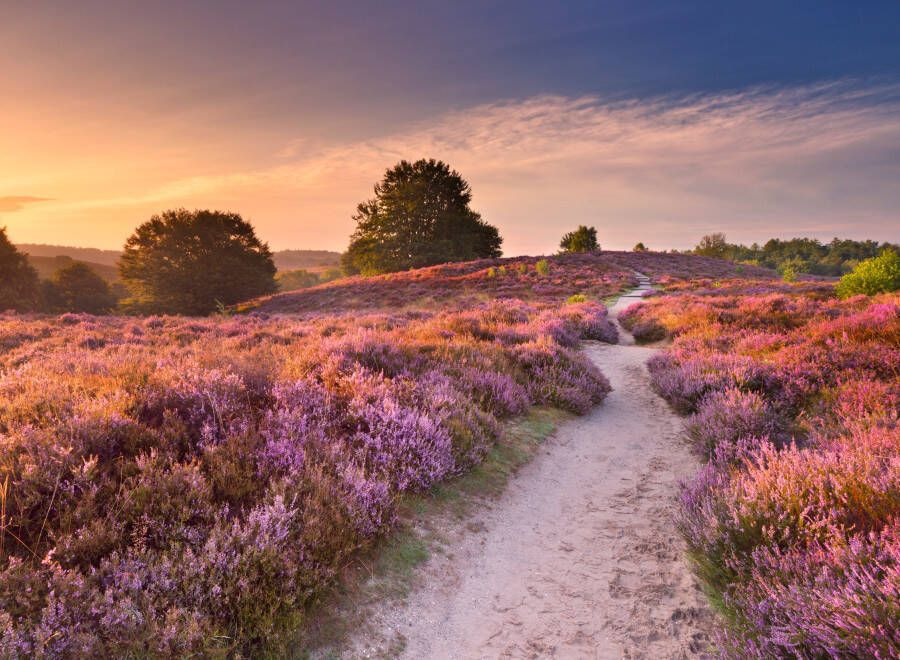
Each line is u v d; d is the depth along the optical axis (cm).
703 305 1903
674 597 352
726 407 649
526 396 803
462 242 7519
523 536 445
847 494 342
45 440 361
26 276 6381
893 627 220
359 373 648
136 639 239
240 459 417
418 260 7200
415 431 515
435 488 494
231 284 5919
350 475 407
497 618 334
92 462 336
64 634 231
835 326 981
